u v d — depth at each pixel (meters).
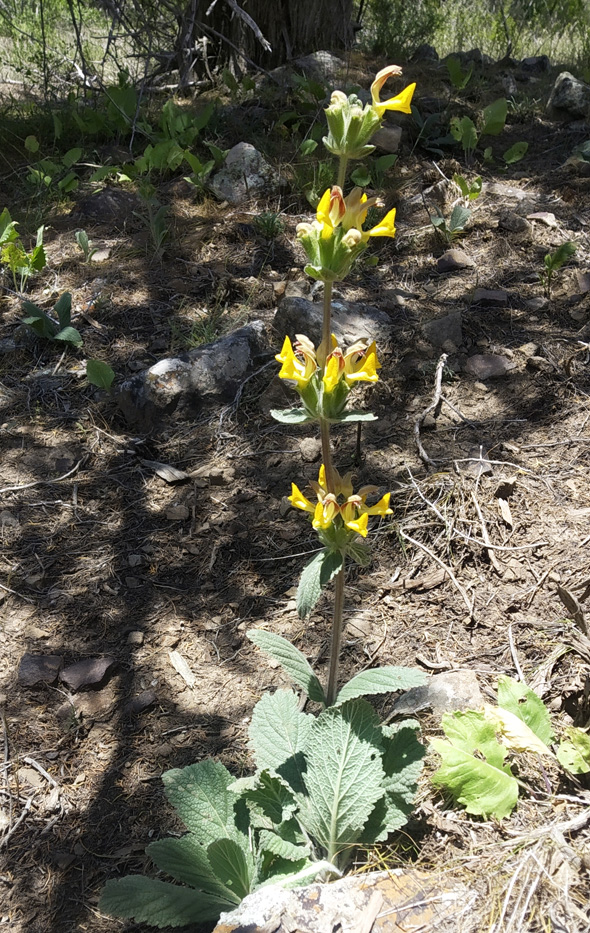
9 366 1.18
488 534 0.86
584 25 2.49
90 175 1.69
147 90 2.01
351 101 0.50
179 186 1.59
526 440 0.97
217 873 0.55
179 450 1.03
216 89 2.03
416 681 0.58
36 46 2.39
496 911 0.50
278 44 2.03
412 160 1.65
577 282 1.22
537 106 1.92
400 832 0.59
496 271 1.29
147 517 0.94
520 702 0.68
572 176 1.57
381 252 1.37
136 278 1.34
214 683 0.76
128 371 1.15
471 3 2.68
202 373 1.08
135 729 0.72
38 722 0.73
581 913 0.49
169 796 0.60
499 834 0.58
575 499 0.88
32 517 0.94
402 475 0.94
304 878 0.55
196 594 0.85
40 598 0.85
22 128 1.87
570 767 0.60
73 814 0.66
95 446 1.04
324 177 1.53
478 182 1.44
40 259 1.33
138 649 0.79
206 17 2.04
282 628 0.80
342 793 0.56
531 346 1.10
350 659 0.76
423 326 1.14
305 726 0.63
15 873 0.63
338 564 0.52
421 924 0.50
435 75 2.06
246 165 1.56
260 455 1.00
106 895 0.55
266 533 0.91
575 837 0.55
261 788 0.57
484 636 0.77
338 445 1.00
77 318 1.25
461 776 0.59
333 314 1.15
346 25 2.10
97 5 2.00
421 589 0.82
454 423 1.01
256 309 1.25
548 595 0.79
